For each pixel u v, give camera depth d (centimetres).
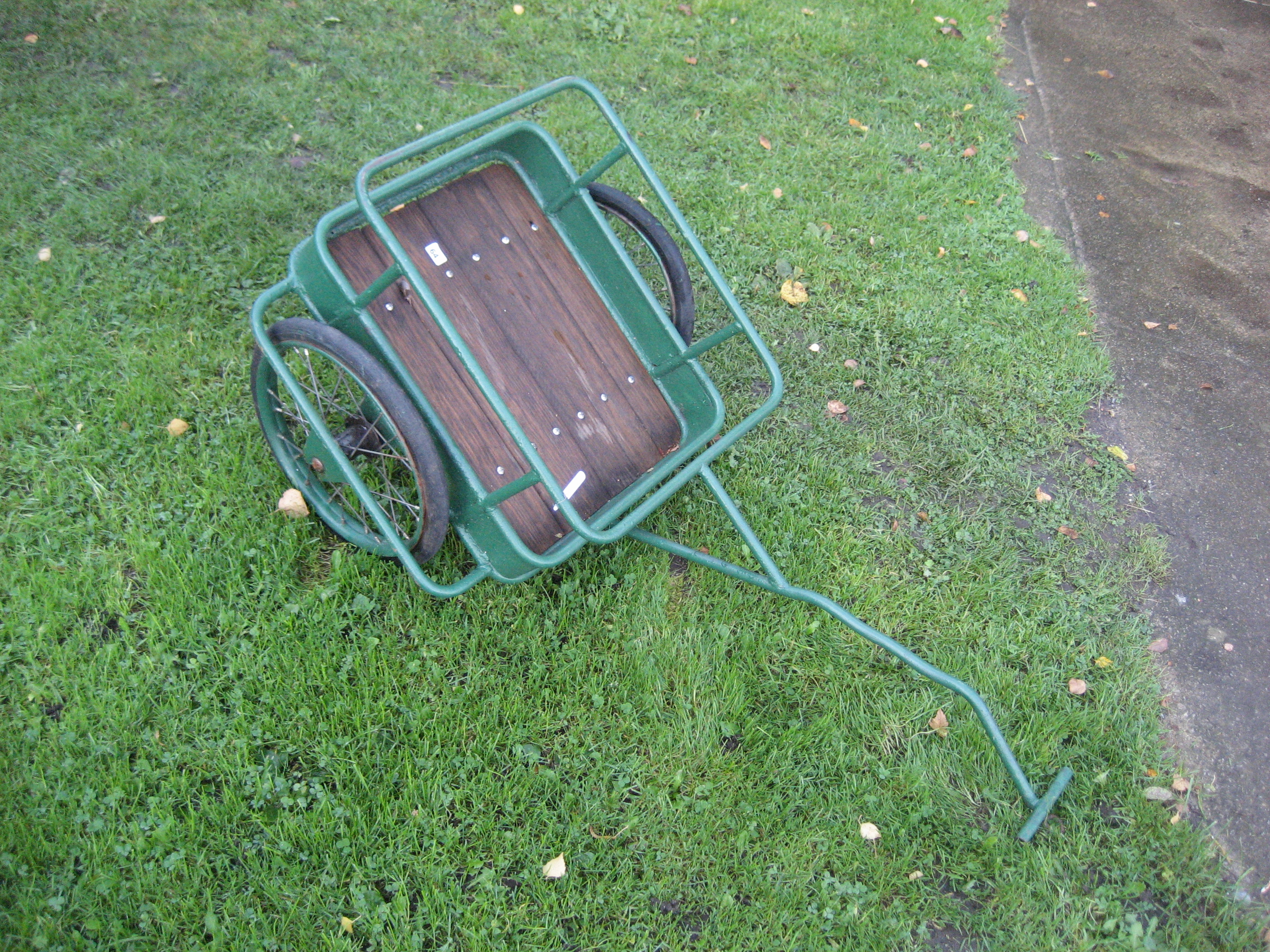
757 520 362
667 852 277
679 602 339
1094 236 530
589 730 298
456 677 304
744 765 299
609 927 262
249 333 384
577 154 489
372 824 268
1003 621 352
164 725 276
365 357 268
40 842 249
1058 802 304
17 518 313
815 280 462
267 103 480
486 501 274
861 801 295
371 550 316
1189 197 564
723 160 514
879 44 621
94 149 439
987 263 489
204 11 524
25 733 266
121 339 373
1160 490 408
